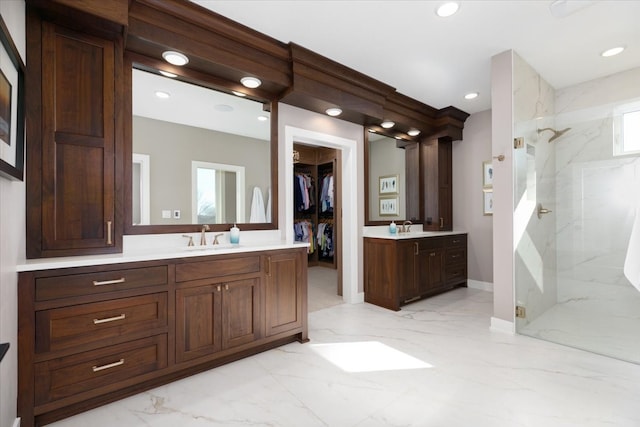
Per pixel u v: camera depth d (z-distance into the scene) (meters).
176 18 2.06
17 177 1.33
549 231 3.15
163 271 1.82
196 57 2.18
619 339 2.53
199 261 1.97
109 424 1.50
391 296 3.43
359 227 3.76
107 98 1.80
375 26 2.29
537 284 2.95
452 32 2.38
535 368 2.05
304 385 1.85
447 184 4.49
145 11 1.94
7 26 1.27
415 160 4.39
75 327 1.54
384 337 2.61
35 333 1.43
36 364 1.43
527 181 2.83
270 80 2.56
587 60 2.83
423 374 1.98
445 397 1.72
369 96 3.28
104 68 1.79
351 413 1.58
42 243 1.60
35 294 1.43
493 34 2.41
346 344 2.47
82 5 1.58
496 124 2.74
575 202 3.10
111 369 1.64
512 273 2.65
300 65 2.68
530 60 2.82
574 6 2.07
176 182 2.37
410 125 3.91
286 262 2.43
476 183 4.34
